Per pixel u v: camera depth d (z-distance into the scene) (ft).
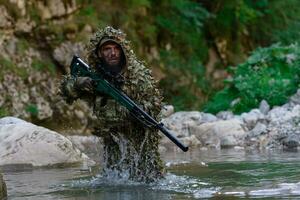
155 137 28.25
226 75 87.61
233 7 91.09
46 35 67.46
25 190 26.20
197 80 82.12
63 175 31.35
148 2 80.33
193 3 86.79
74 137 54.08
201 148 48.03
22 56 65.16
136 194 24.06
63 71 67.62
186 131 53.01
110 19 75.51
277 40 97.19
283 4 100.89
